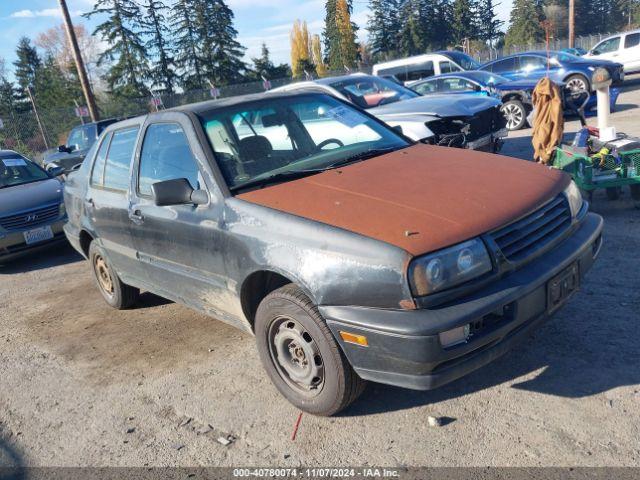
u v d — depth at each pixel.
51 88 54.03
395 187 3.22
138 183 4.31
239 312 3.57
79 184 5.40
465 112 7.69
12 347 4.98
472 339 2.65
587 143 6.12
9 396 4.09
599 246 3.45
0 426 3.71
